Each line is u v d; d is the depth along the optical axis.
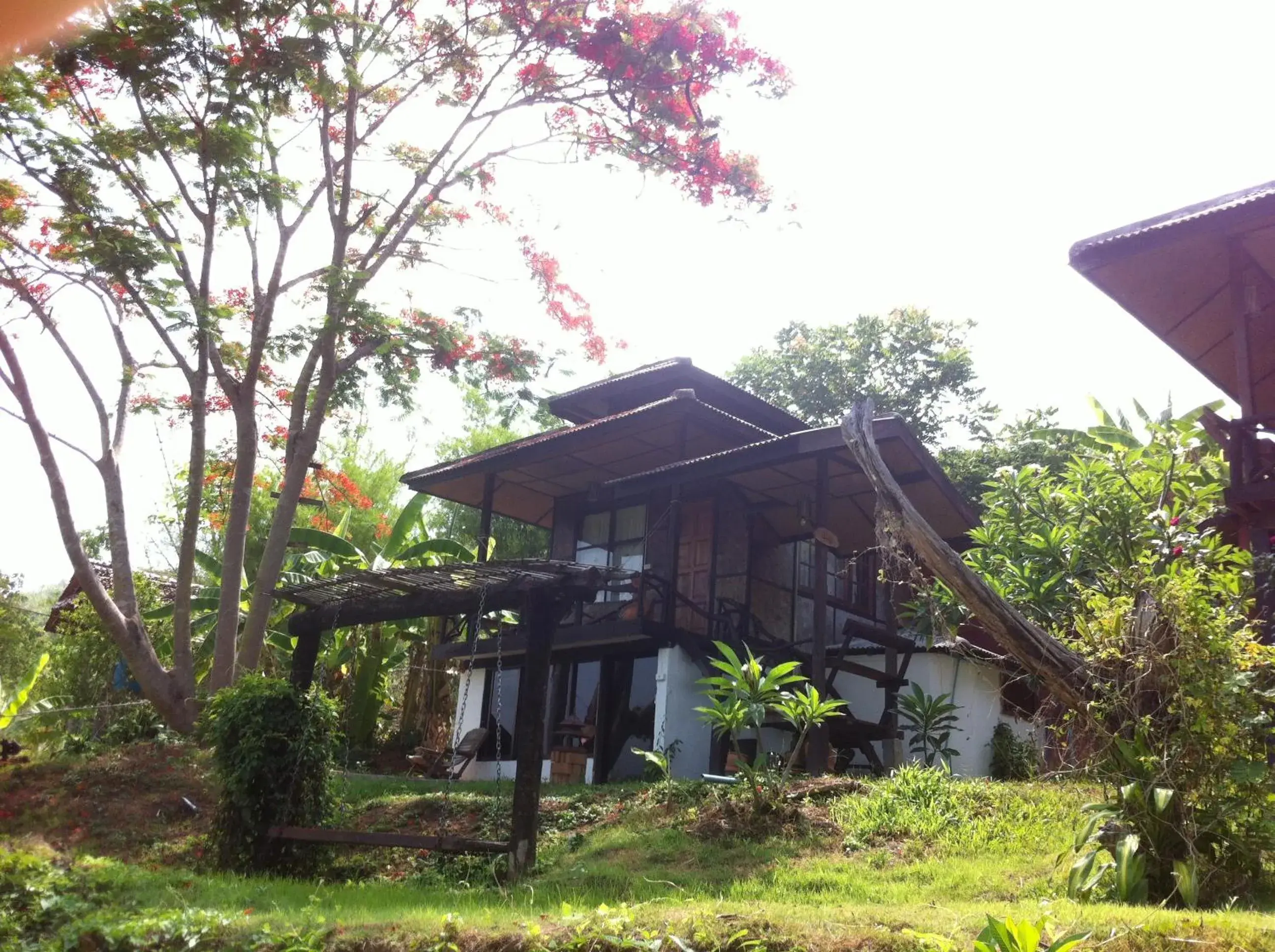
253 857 10.49
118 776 13.64
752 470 15.21
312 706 11.13
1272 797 7.20
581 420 21.77
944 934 6.02
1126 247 12.27
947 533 16.98
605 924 6.57
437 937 6.88
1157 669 7.33
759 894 8.12
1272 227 11.68
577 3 15.33
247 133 13.61
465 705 18.47
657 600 16.59
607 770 17.39
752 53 14.91
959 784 11.03
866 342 31.89
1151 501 14.29
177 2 12.65
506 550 31.64
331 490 20.81
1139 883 6.86
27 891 8.60
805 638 18.41
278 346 16.58
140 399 17.31
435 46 15.73
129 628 15.67
